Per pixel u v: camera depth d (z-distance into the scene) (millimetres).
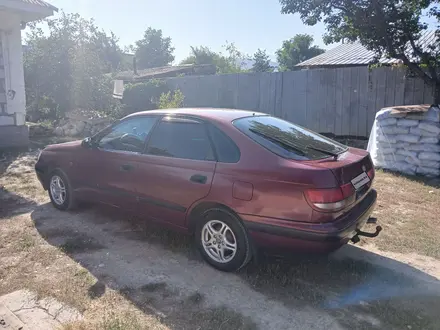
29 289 3211
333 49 16422
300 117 12117
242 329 2766
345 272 3611
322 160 3295
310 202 3004
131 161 4199
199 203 3613
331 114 11508
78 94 14867
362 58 13406
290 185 3074
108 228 4625
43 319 2809
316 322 2871
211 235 3658
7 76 9375
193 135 3820
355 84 10953
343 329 2795
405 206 5559
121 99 16547
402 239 4398
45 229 4551
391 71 10312
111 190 4461
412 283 3451
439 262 3896
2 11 9070
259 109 12992
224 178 3424
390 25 8727
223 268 3576
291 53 32875
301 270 3598
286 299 3166
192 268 3670
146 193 4059
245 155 3396
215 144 3629
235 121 3768
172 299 3133
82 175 4805
